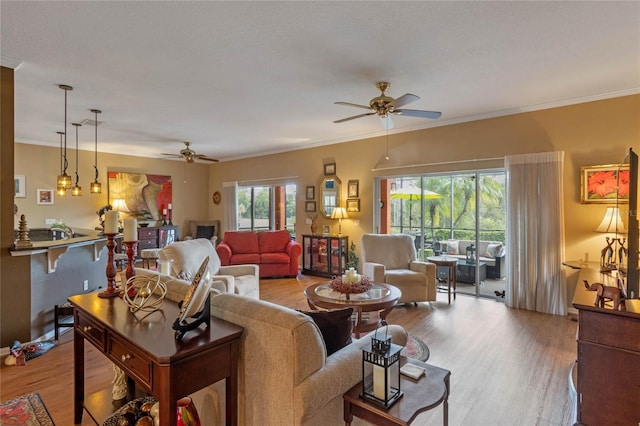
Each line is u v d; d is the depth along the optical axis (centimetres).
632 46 274
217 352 146
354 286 332
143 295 187
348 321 181
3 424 202
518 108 439
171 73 324
